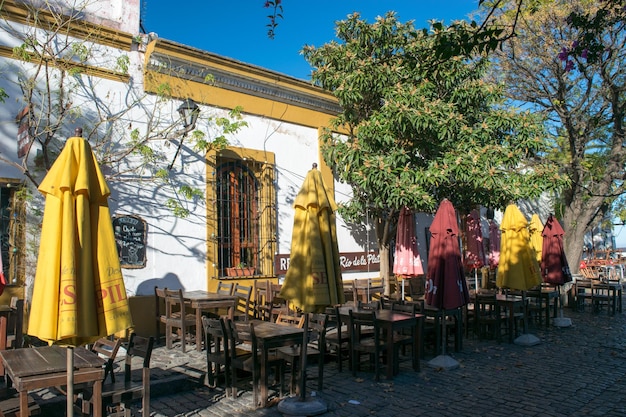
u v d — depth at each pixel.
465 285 8.34
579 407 6.09
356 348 7.39
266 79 11.59
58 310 3.92
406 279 14.64
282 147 12.09
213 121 10.76
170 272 9.77
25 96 7.91
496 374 7.56
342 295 6.38
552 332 11.12
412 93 10.44
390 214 12.57
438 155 11.12
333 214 6.57
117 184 9.23
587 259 27.73
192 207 10.23
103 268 4.17
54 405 5.41
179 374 6.84
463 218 16.92
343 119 12.15
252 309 10.86
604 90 14.54
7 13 8.38
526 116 11.40
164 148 9.90
